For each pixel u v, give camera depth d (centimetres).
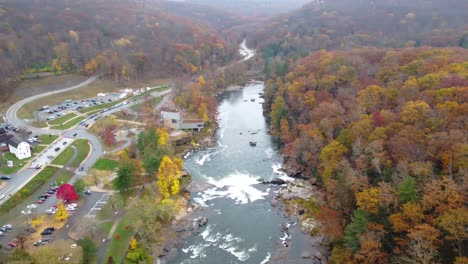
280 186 15238
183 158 18000
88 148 17600
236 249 11606
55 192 13788
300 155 16262
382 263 8931
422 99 12556
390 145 11138
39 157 16512
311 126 16062
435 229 7988
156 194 13988
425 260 7575
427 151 10088
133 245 11075
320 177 14475
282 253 11350
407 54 19025
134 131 19650
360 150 11806
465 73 13750
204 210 13662
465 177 8425
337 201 11831
